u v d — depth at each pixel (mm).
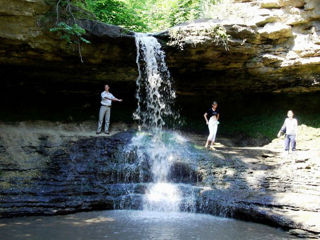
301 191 9094
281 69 13141
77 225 7250
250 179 9906
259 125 15000
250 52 12734
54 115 13805
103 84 14227
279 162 10812
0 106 13039
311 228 6883
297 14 12906
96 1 15320
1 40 10219
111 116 14938
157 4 19797
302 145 13414
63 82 13633
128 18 17031
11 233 6578
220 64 13195
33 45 10711
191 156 11211
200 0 16031
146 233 6758
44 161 10062
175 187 9633
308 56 12727
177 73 13883
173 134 14227
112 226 7223
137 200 8945
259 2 13195
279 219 7438
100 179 9883
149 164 10758
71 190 9062
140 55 12414
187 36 12070
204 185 9922
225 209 8414
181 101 15883
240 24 12188
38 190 8812
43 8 10453
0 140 10484
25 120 12844
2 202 8133
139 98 15250
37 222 7426
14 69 12086
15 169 9453
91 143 11367
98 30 11414
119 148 11289
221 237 6641
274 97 15250
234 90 15211
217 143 13984
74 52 11516
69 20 10984
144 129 14508
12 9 9875
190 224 7562
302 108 14617
